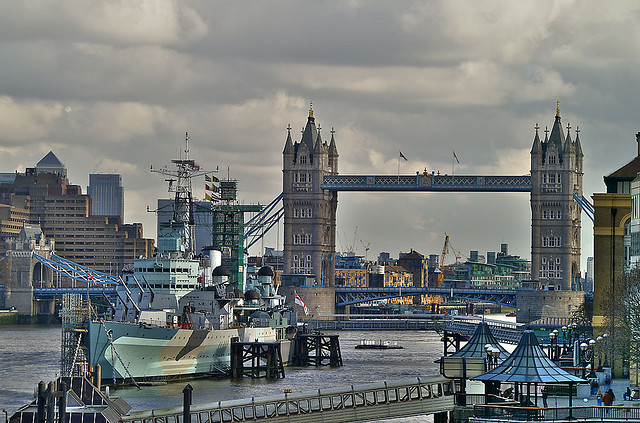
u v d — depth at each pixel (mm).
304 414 171500
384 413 174125
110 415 157250
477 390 175875
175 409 164375
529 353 167375
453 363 177250
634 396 189875
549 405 175750
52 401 148000
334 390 173625
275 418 170000
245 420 168375
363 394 174625
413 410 174625
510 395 190875
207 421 166250
